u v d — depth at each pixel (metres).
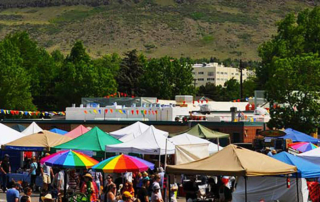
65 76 158.62
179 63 186.00
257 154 32.72
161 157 57.88
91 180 34.56
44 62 172.12
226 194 37.53
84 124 77.50
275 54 135.25
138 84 183.88
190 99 91.31
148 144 47.41
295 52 136.12
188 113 79.06
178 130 71.50
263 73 136.12
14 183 33.84
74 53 186.12
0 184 48.72
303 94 73.75
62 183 40.88
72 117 80.94
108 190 34.41
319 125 72.88
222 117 79.12
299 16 140.62
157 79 180.75
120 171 36.72
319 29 136.62
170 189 37.25
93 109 79.81
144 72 188.75
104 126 76.06
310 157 42.31
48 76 171.12
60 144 47.91
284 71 73.38
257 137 63.94
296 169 32.22
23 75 131.50
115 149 46.97
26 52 164.62
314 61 74.00
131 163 37.31
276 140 52.78
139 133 56.94
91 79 155.75
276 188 35.31
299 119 72.31
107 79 160.12
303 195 35.56
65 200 34.41
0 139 50.22
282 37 139.38
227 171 30.91
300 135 59.31
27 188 32.03
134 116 77.69
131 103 85.81
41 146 47.50
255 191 35.56
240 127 68.81
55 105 168.12
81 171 44.88
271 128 73.19
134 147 46.81
